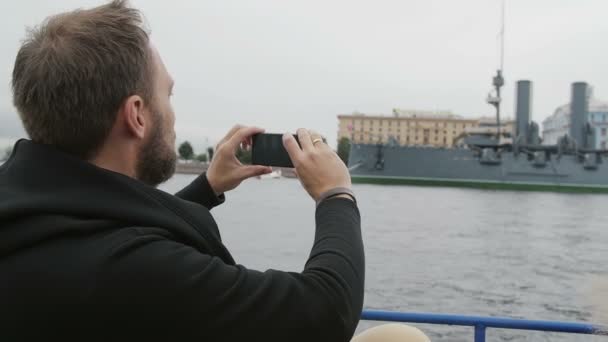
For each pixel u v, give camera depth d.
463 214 42.34
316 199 1.23
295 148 1.26
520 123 72.19
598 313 13.42
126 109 1.07
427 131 125.38
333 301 1.00
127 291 0.91
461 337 10.44
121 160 1.12
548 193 68.00
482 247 25.47
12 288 0.91
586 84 73.62
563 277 18.48
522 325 3.15
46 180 1.00
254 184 110.31
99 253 0.93
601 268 20.39
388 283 16.72
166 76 1.23
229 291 0.96
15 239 0.93
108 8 1.10
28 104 1.05
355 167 69.38
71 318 0.89
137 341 0.91
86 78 1.01
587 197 64.12
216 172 1.68
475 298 15.27
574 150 68.81
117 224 0.99
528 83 71.69
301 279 1.02
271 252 22.36
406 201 53.69
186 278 0.94
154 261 0.94
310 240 25.47
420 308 14.02
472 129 76.12
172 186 49.78
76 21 1.06
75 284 0.90
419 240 27.36
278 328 0.95
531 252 24.30
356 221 1.17
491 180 68.44
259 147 1.63
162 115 1.17
